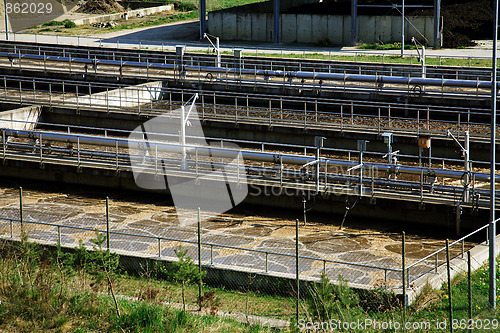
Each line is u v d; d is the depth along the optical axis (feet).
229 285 75.56
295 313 67.62
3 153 115.14
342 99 150.30
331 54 188.96
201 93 148.56
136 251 84.74
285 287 73.15
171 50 199.21
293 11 216.95
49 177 113.91
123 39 220.23
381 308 68.18
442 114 143.74
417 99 145.38
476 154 120.57
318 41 209.46
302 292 72.28
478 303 68.39
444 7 224.94
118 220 97.55
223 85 159.22
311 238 90.94
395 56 182.80
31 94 161.48
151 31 236.43
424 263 81.97
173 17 268.00
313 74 152.56
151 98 147.02
